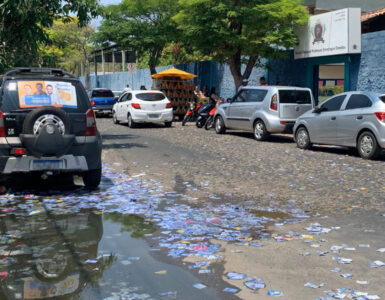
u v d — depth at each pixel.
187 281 4.15
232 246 5.13
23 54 13.69
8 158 7.40
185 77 26.95
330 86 22.72
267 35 21.83
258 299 3.79
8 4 12.03
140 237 5.44
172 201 7.25
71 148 7.68
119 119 23.44
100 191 8.02
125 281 4.14
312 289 3.99
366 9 28.56
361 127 12.05
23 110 7.48
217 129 18.92
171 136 17.78
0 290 3.95
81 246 5.11
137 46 30.28
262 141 16.30
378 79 17.91
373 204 7.11
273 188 8.28
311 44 21.30
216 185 8.52
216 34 21.47
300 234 5.57
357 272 4.38
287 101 15.89
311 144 14.12
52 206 6.94
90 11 13.57
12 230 5.72
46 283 4.09
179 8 26.41
